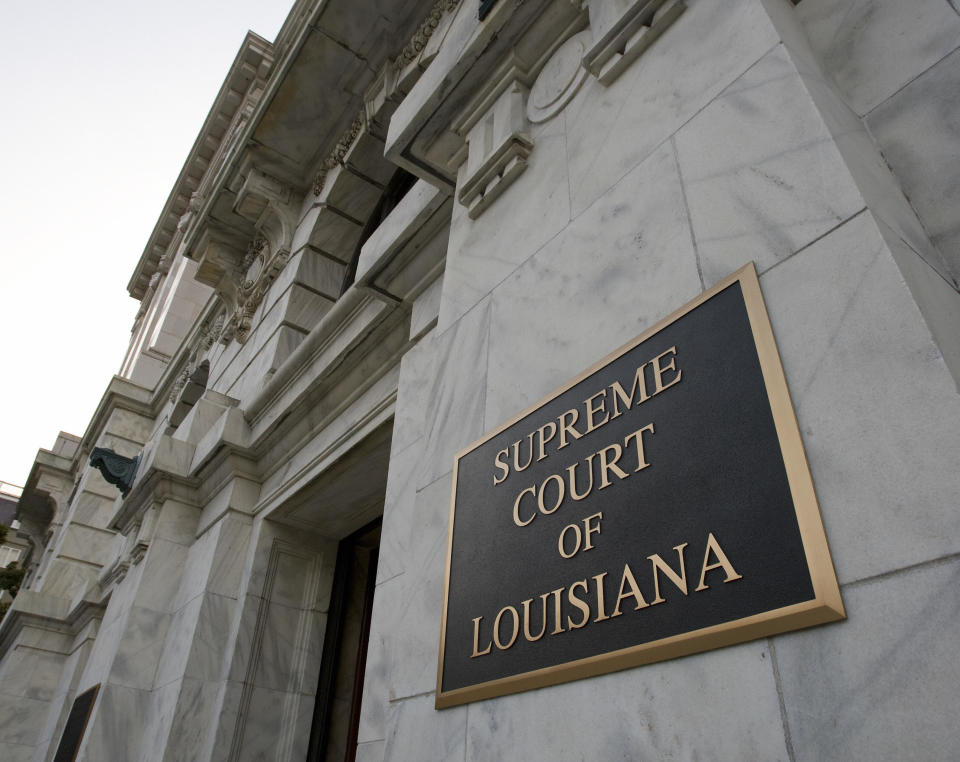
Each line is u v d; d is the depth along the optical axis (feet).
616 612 8.16
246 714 27.45
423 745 10.28
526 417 11.32
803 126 9.16
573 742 7.95
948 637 5.36
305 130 50.72
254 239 55.26
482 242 15.79
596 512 9.12
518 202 15.21
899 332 6.84
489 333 13.70
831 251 7.91
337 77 48.16
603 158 12.97
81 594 60.39
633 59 13.58
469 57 17.33
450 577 11.28
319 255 47.03
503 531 10.59
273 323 44.21
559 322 11.89
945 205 9.09
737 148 10.01
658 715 7.19
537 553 9.73
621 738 7.45
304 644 29.86
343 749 28.45
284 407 31.76
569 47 16.02
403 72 44.24
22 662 62.03
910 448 6.26
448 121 18.30
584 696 8.11
